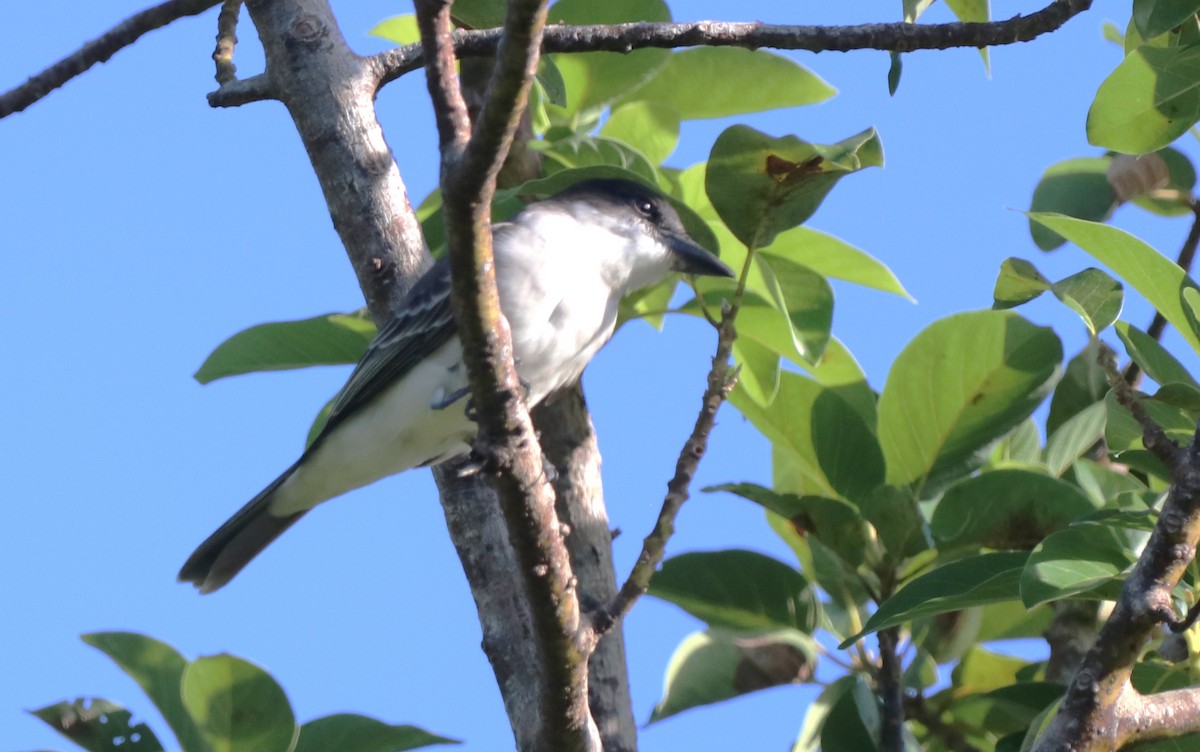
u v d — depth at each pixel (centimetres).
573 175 720
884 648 703
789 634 719
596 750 574
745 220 668
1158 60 634
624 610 557
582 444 755
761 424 774
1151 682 620
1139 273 608
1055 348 756
